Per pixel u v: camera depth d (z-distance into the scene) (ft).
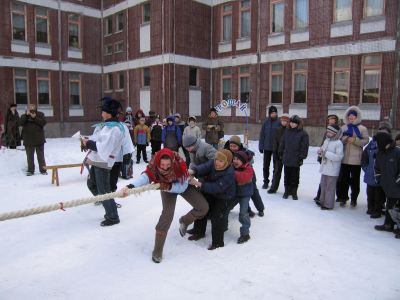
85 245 12.24
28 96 55.42
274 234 13.52
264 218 15.58
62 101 59.52
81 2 61.05
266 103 50.21
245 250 11.90
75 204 9.11
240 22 53.01
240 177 12.05
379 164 13.93
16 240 12.66
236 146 14.20
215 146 29.66
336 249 11.98
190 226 14.42
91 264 10.71
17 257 11.18
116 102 14.42
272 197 19.67
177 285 9.39
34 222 14.74
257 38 50.57
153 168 10.80
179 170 10.82
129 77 59.21
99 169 14.08
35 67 55.67
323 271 10.27
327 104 43.34
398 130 37.52
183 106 53.83
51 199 18.60
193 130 28.19
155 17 52.90
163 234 11.02
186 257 11.35
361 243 12.58
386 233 13.78
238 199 12.73
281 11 47.80
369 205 16.42
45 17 56.90
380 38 38.37
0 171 25.31
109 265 10.66
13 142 34.27
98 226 14.35
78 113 61.98
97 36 64.03
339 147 16.47
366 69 40.04
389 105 38.04
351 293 9.00
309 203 18.31
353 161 17.22
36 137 25.46
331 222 15.08
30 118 25.21
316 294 8.94
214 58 56.95
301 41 45.52
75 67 61.05
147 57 54.95
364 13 39.75
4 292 8.96
